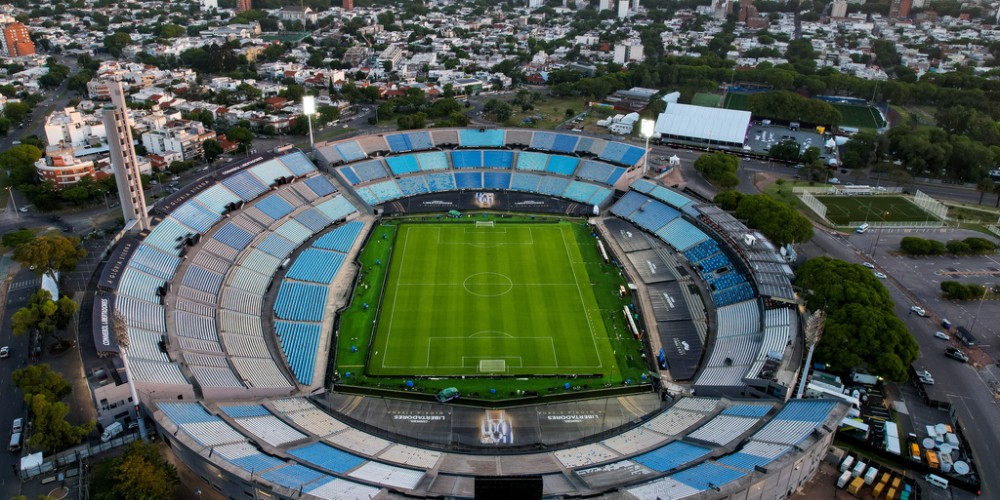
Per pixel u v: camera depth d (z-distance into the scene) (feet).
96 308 423.64
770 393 393.91
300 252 609.01
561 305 528.22
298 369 441.27
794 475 315.99
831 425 328.90
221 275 535.19
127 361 375.86
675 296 539.70
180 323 452.76
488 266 595.47
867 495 338.54
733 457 323.37
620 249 632.38
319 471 317.83
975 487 341.41
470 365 449.89
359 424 391.24
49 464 351.05
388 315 510.58
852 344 424.46
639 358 460.55
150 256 513.45
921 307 535.19
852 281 479.82
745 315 488.44
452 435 384.68
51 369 432.66
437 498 293.43
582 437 385.70
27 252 501.56
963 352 471.62
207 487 335.67
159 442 367.45
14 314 474.90
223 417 360.89
